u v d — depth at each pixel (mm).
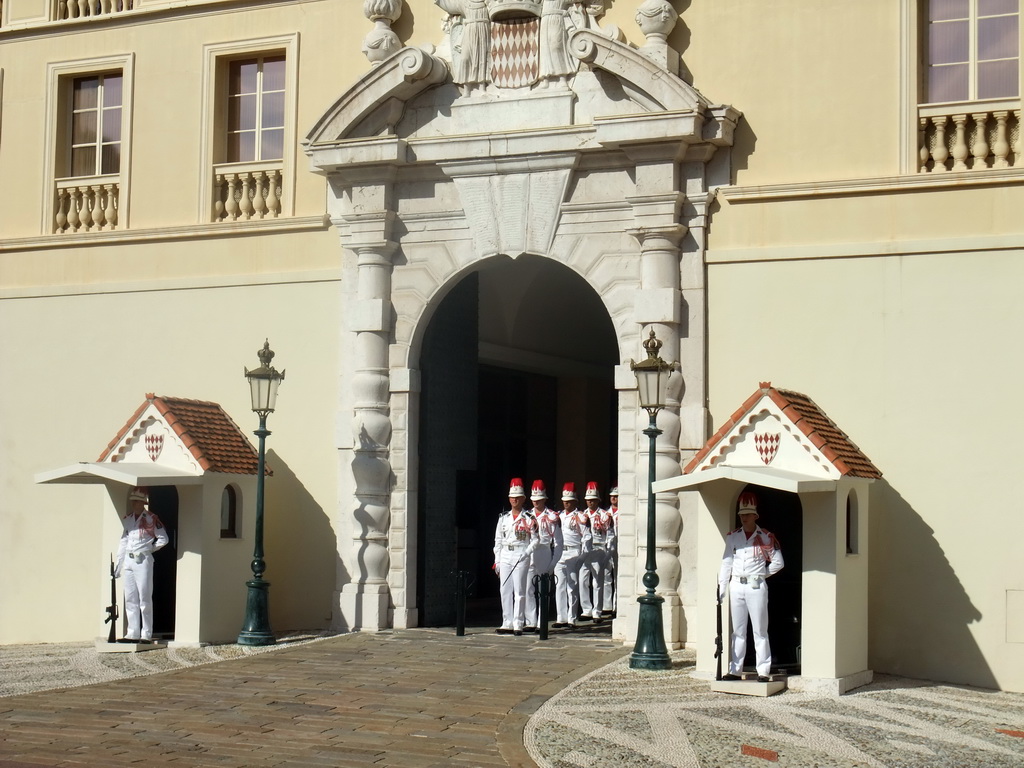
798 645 14797
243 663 15273
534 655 15664
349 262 18406
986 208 15484
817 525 13961
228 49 19438
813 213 16234
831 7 16391
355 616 17828
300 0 19062
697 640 14375
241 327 19016
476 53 17781
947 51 16047
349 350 18297
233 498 17641
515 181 17547
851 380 15922
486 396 24766
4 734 11812
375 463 17891
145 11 19891
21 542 20047
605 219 17141
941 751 11273
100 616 19438
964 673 15172
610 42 16781
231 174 19391
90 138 20500
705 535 14477
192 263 19391
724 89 16797
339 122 18078
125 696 13477
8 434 20250
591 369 26766
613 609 20688
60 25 20422
